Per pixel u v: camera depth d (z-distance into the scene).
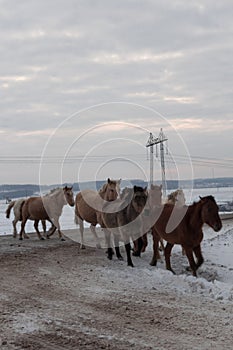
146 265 12.77
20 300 8.65
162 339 6.39
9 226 30.20
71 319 7.40
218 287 9.72
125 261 13.14
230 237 21.61
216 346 6.09
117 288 9.69
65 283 10.13
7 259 13.29
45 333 6.72
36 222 18.36
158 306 8.18
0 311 7.88
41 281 10.34
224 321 7.23
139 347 6.08
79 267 12.09
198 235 11.39
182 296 9.03
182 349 5.99
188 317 7.46
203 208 11.17
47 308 8.08
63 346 6.18
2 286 9.85
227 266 14.21
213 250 17.64
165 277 10.84
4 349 6.09
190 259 11.48
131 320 7.32
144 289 9.63
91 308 8.06
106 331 6.78
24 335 6.64
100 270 11.66
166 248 12.17
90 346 6.16
